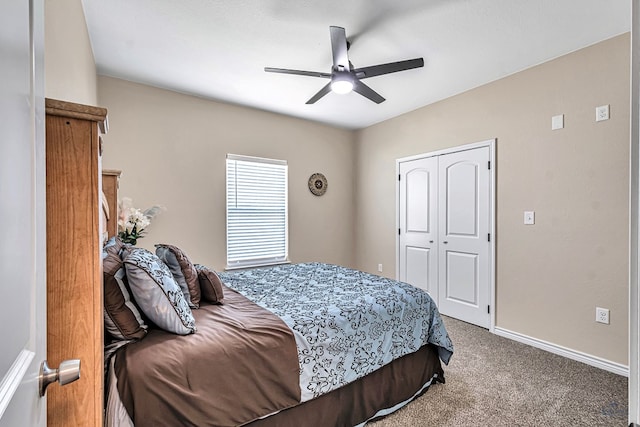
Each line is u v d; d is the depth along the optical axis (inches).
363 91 101.9
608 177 92.0
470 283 130.0
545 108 106.0
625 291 88.7
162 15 82.4
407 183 159.5
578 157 98.1
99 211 33.0
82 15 78.8
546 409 72.6
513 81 115.2
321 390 59.6
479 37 92.2
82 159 32.1
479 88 126.5
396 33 90.3
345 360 64.0
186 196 133.6
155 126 126.3
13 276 17.9
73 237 32.0
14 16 18.7
